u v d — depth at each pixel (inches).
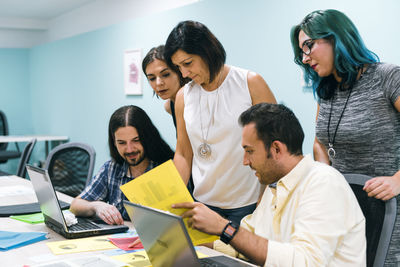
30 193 109.7
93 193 86.4
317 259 48.0
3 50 328.8
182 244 43.6
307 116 125.4
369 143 69.1
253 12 140.6
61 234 72.2
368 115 68.4
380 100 67.2
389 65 67.2
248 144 53.7
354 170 71.7
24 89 338.6
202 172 80.4
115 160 87.0
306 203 51.6
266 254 49.3
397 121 67.6
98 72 243.8
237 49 148.3
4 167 326.0
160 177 54.9
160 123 194.7
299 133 53.5
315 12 70.4
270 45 135.4
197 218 51.5
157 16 191.0
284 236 55.2
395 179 58.9
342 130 71.4
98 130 249.1
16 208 91.4
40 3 266.4
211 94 77.6
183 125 84.3
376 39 107.2
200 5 164.1
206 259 58.7
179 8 176.1
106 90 237.5
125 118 81.1
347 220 50.9
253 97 76.5
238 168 77.1
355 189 61.8
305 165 53.9
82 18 278.2
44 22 326.0
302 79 125.4
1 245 65.0
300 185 53.7
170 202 54.4
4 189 115.0
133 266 56.1
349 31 68.1
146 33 199.6
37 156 317.7
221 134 76.4
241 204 78.3
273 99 77.4
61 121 292.2
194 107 79.8
